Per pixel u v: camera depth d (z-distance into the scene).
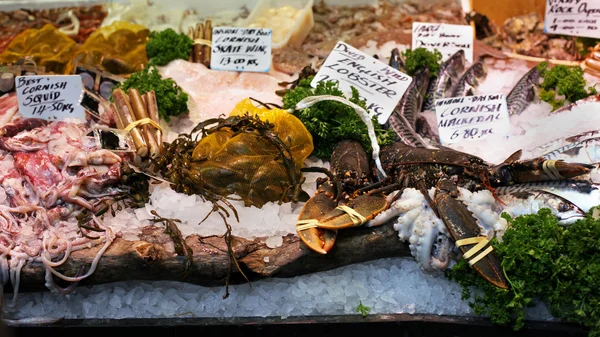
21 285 1.33
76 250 1.33
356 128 1.50
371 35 1.89
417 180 1.39
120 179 1.44
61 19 1.97
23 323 1.35
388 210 1.33
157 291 1.37
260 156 1.41
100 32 1.85
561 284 1.26
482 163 1.43
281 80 1.77
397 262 1.39
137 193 1.43
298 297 1.35
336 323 1.33
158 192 1.41
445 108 1.64
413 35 1.85
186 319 1.35
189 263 1.32
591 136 1.51
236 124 1.44
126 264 1.32
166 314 1.36
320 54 1.83
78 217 1.39
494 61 1.85
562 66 1.70
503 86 1.79
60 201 1.41
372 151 1.52
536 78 1.72
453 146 1.60
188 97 1.67
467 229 1.28
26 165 1.44
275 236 1.36
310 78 1.65
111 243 1.34
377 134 1.54
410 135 1.57
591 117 1.58
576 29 1.83
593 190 1.35
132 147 1.48
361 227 1.34
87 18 1.99
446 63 1.77
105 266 1.32
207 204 1.39
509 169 1.40
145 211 1.40
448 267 1.33
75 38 1.91
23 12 1.99
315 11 2.01
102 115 1.58
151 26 1.95
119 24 1.88
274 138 1.41
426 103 1.75
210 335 1.35
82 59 1.75
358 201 1.34
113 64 1.75
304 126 1.48
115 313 1.36
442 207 1.30
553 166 1.34
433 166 1.45
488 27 1.95
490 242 1.29
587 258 1.26
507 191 1.41
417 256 1.32
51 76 1.55
